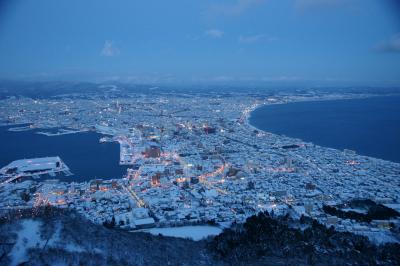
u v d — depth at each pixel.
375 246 130.38
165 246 124.25
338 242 132.00
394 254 121.31
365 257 118.75
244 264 111.38
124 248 112.69
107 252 106.25
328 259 116.25
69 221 121.69
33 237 105.88
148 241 127.19
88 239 112.06
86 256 99.38
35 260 93.31
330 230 145.00
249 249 121.88
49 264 92.25
